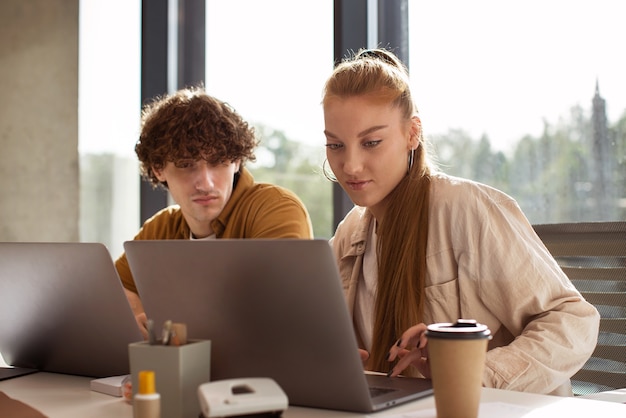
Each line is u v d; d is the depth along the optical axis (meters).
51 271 1.27
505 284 1.45
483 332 0.94
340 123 1.51
